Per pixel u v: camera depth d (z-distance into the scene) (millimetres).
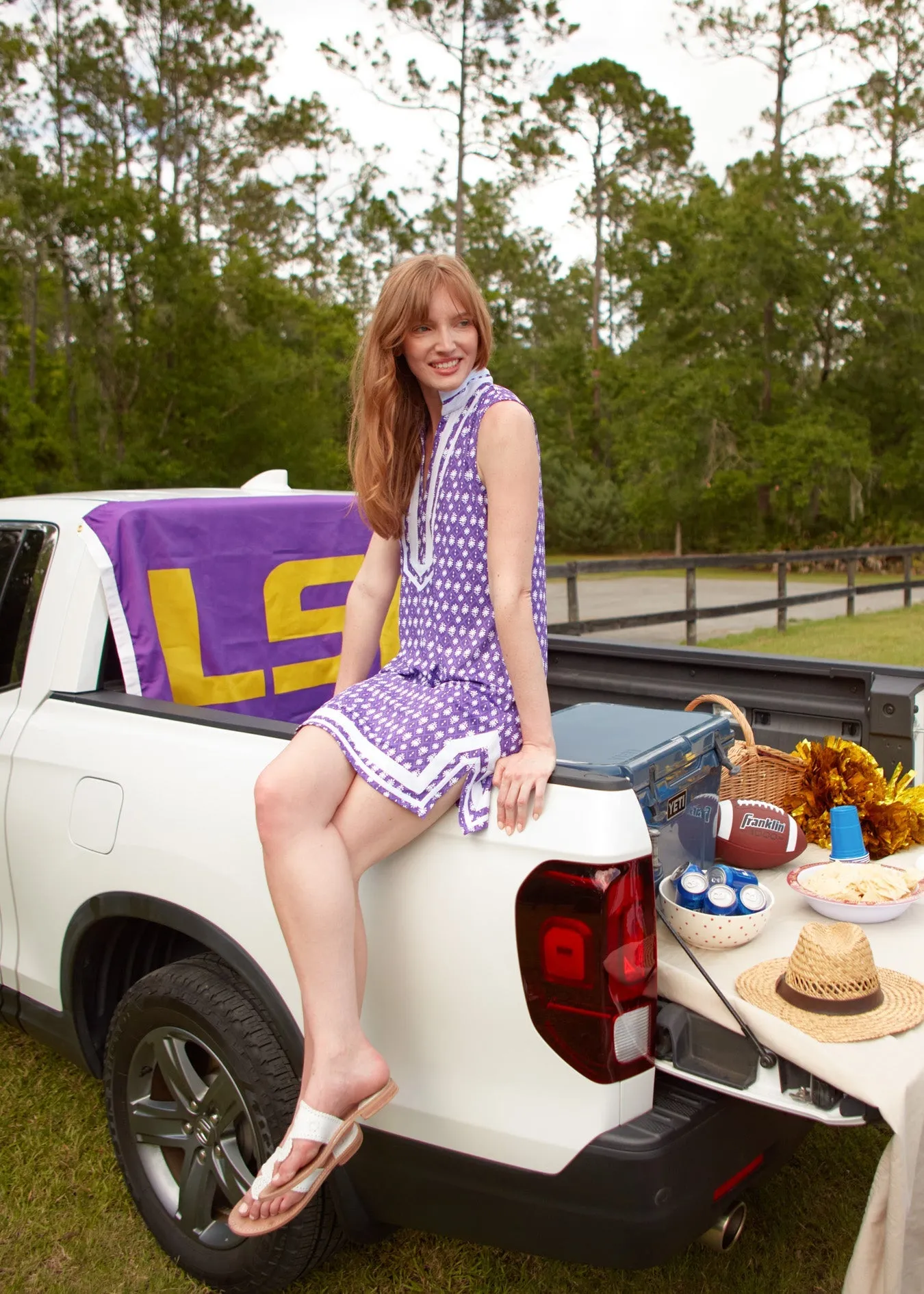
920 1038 1813
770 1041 1811
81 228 26266
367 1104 1843
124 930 2592
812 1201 2605
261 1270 2207
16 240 26016
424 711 1966
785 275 33062
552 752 1930
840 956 1863
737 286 33094
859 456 32375
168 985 2244
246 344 29141
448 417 2045
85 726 2580
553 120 45719
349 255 50625
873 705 3066
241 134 39938
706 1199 1836
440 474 2041
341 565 3420
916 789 2807
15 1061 3289
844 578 27547
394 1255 2453
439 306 1967
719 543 38219
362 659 2395
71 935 2541
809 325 33438
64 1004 2629
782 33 37875
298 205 45781
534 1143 1841
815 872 2396
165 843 2305
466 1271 2400
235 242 38188
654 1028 1851
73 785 2527
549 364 50031
